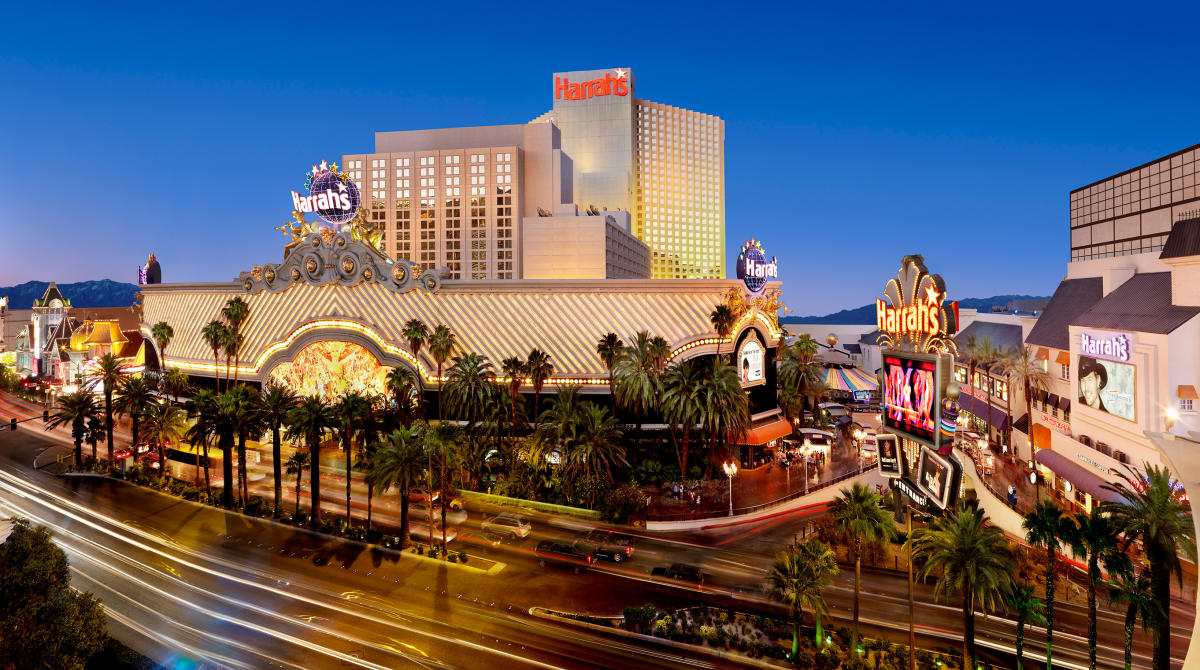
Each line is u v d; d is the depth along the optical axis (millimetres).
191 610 42312
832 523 54844
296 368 92812
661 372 73125
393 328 89250
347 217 91750
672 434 71812
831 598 44469
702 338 80062
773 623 40156
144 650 37219
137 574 48031
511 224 153375
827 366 136375
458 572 48281
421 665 35781
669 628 39438
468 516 60469
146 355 116500
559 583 46406
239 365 97125
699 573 46344
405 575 47844
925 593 45188
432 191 156750
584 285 84250
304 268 94062
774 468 75562
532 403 83000
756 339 83500
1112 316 55438
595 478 64375
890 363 48312
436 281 87562
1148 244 75500
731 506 60875
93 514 61594
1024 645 38281
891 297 48438
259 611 42156
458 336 86500
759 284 85000
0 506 63656
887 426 48875
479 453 67000
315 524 57219
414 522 59125
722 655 37094
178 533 56562
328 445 87438
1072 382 60438
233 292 100812
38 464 79625
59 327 134250
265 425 64000
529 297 85500
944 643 38562
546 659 36469
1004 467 72688
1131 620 30484
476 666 35750
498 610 42344
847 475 70062
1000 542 33875
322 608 42625
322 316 90812
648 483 69375
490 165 154250
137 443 75688
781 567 37750
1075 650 37719
